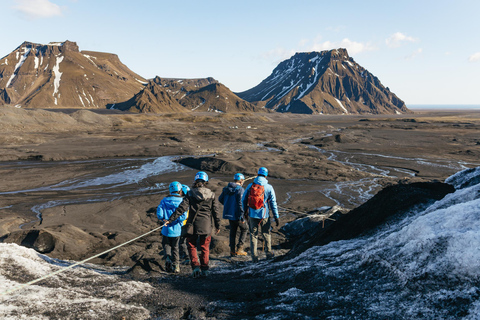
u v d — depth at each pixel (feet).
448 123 368.48
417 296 8.68
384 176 95.81
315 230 30.14
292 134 247.50
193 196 16.98
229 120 405.80
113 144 160.76
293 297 10.98
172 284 14.75
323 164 110.63
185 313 10.96
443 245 9.15
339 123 426.51
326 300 10.22
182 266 19.97
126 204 63.05
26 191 76.13
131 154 137.49
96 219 52.90
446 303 7.83
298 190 78.48
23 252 15.33
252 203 21.26
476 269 7.79
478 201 10.62
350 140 192.03
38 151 132.36
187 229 16.89
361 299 9.62
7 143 151.53
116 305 10.75
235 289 13.43
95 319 9.39
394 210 18.95
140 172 101.55
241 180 23.71
